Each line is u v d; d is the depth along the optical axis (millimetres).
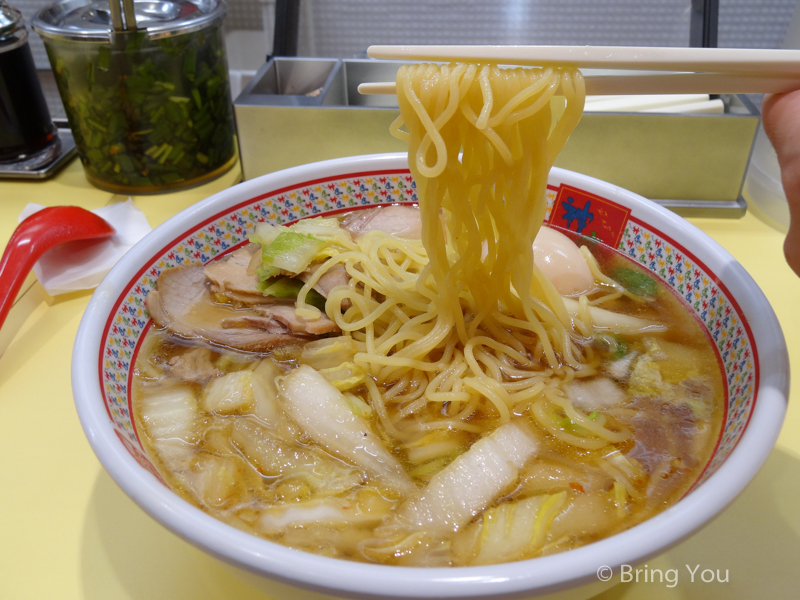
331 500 182
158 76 340
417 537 172
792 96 171
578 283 258
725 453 163
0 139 387
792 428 229
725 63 169
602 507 176
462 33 448
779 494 210
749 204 358
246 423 206
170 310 240
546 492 183
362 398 222
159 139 360
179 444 197
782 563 191
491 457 193
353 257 248
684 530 134
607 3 416
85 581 188
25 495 211
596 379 222
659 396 210
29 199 374
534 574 124
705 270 229
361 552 167
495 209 214
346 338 234
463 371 225
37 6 474
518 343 234
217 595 184
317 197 281
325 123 341
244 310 253
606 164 340
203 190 386
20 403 245
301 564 127
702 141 326
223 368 229
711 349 218
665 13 414
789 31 359
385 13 445
